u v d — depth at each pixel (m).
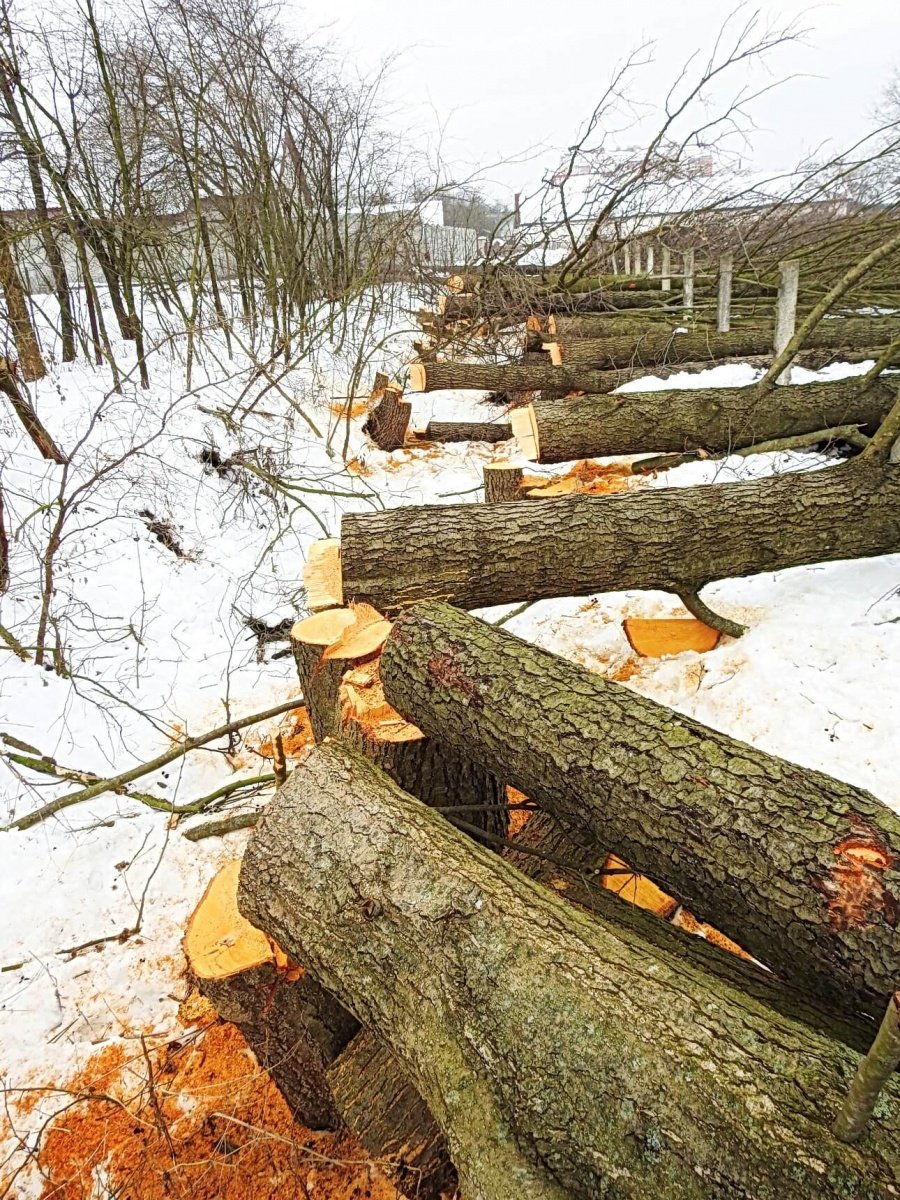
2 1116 2.09
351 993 1.52
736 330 6.88
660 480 5.11
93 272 9.09
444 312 8.62
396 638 2.14
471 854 1.63
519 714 1.86
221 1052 2.23
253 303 9.20
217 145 8.06
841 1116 1.04
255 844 1.77
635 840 1.67
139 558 4.97
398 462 6.94
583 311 8.04
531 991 1.32
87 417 6.29
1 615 4.26
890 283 7.07
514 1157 1.20
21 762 3.27
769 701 2.98
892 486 3.35
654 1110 1.14
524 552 3.00
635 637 3.53
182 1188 1.90
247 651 4.37
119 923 2.69
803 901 1.39
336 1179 1.91
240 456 5.88
